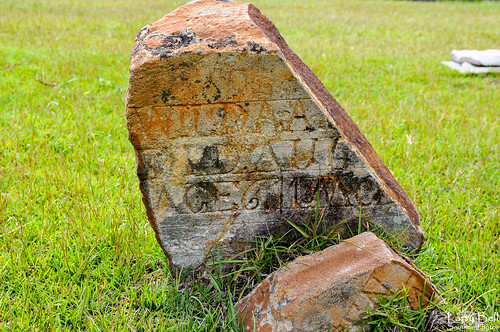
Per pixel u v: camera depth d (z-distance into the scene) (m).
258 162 2.60
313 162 2.64
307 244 2.73
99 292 2.65
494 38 10.52
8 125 4.67
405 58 8.26
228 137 2.53
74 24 9.70
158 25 2.60
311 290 2.32
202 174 2.59
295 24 11.07
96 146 4.34
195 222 2.69
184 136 2.50
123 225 3.19
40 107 5.13
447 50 9.16
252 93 2.46
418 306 2.45
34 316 2.48
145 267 2.92
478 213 3.53
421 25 11.98
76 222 3.19
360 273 2.33
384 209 2.80
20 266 2.78
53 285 2.67
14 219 3.22
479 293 2.72
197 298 2.64
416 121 5.23
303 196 2.71
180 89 2.40
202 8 2.77
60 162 3.91
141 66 2.32
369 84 6.64
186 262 2.76
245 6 2.84
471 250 3.05
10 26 9.03
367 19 12.58
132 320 2.50
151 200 2.60
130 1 13.85
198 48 2.36
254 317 2.39
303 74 2.99
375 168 2.88
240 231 2.74
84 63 6.91
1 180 3.67
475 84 7.01
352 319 2.35
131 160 4.12
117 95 5.71
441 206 3.53
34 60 6.92
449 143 4.72
